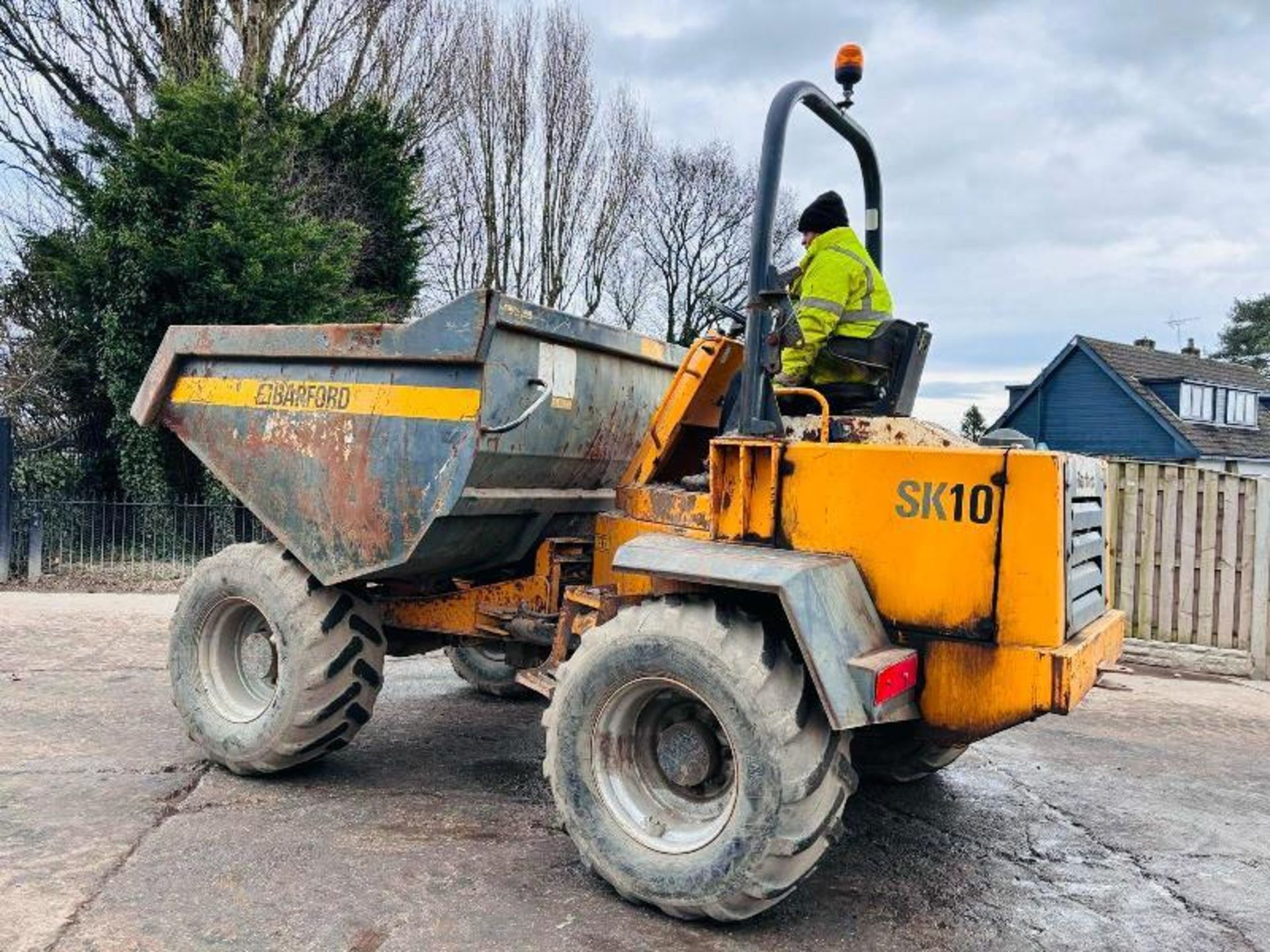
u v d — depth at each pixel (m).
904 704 3.25
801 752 3.09
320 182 15.91
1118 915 3.55
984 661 3.21
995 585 3.20
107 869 3.47
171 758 4.77
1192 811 4.73
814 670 3.02
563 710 3.50
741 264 33.84
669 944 3.13
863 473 3.39
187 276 12.18
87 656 6.98
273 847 3.74
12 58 15.66
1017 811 4.64
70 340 13.14
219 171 12.08
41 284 13.42
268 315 12.49
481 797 4.43
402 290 17.56
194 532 12.15
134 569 11.38
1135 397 32.38
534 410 4.02
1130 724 6.42
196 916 3.15
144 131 12.56
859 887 3.70
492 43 23.36
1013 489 3.18
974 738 3.36
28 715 5.43
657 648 3.28
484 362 3.82
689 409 4.24
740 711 3.11
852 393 4.06
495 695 6.27
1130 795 4.93
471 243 23.97
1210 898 3.73
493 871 3.62
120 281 12.16
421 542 4.06
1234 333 58.53
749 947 3.16
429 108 21.17
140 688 6.11
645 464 4.29
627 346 4.60
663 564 3.37
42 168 15.56
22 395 13.15
